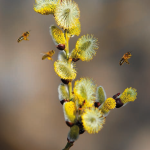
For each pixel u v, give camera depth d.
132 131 2.70
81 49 0.94
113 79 2.93
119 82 2.93
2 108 2.83
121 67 2.98
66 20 0.93
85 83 0.92
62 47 0.94
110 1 3.17
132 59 3.01
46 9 0.94
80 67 2.93
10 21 3.26
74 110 0.92
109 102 0.91
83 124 0.90
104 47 3.05
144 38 3.06
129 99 0.92
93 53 0.94
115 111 2.77
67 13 0.93
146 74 2.94
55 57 3.04
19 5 3.31
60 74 0.93
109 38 3.09
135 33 3.08
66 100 0.94
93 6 3.21
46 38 3.17
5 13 3.24
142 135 2.67
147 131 2.69
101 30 3.11
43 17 3.28
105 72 2.94
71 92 0.94
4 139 2.62
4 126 2.69
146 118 2.75
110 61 3.00
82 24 3.14
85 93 0.92
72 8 0.93
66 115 0.92
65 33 0.95
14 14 3.27
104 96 0.94
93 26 3.13
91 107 0.91
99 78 2.92
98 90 0.94
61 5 0.93
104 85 2.90
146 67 2.98
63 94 0.94
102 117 0.90
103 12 3.18
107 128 2.69
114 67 2.97
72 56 0.94
